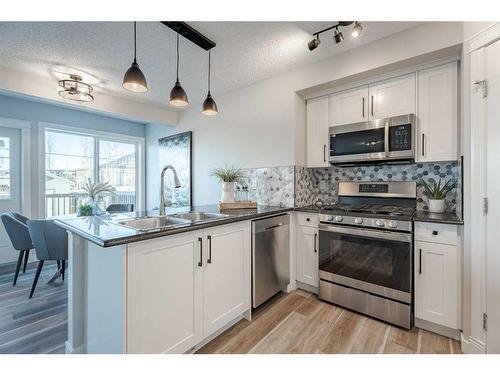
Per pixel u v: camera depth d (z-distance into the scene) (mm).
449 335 1808
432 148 2049
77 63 2537
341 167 2895
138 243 1322
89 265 1568
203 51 2322
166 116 4000
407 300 1905
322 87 2586
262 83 2955
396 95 2229
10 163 3449
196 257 1633
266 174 2916
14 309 2227
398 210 2225
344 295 2242
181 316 1540
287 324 2002
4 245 3432
